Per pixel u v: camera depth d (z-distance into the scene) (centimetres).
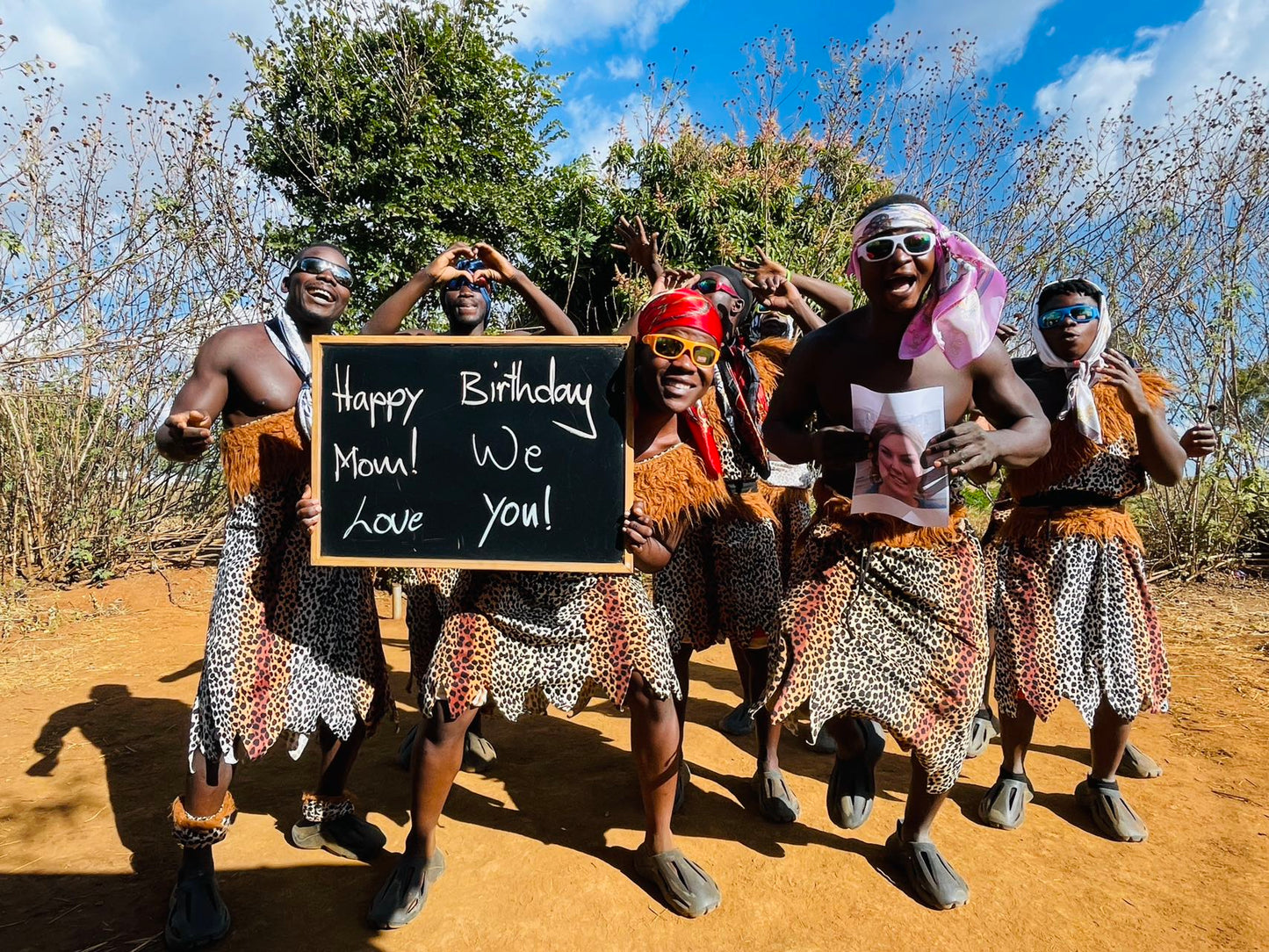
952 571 242
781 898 253
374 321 295
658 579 317
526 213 1041
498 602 241
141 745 374
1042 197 764
